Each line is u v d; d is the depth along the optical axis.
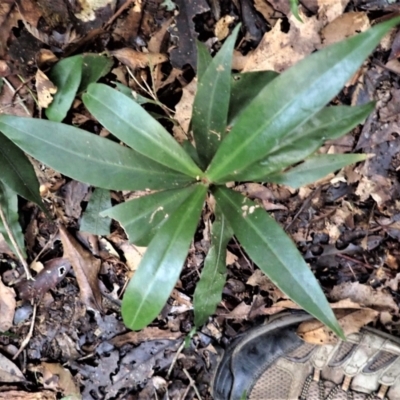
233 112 0.59
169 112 0.68
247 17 0.66
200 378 0.79
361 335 0.73
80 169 0.55
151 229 0.58
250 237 0.53
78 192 0.71
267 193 0.70
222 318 0.77
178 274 0.52
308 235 0.73
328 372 0.75
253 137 0.46
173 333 0.77
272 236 0.53
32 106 0.66
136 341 0.77
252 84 0.59
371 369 0.74
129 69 0.67
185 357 0.78
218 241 0.60
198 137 0.54
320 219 0.72
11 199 0.68
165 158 0.52
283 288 0.53
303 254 0.74
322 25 0.64
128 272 0.74
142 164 0.55
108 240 0.73
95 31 0.65
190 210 0.53
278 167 0.50
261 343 0.75
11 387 0.77
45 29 0.64
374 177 0.69
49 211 0.72
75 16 0.64
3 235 0.69
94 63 0.65
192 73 0.68
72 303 0.76
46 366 0.77
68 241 0.72
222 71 0.50
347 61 0.42
